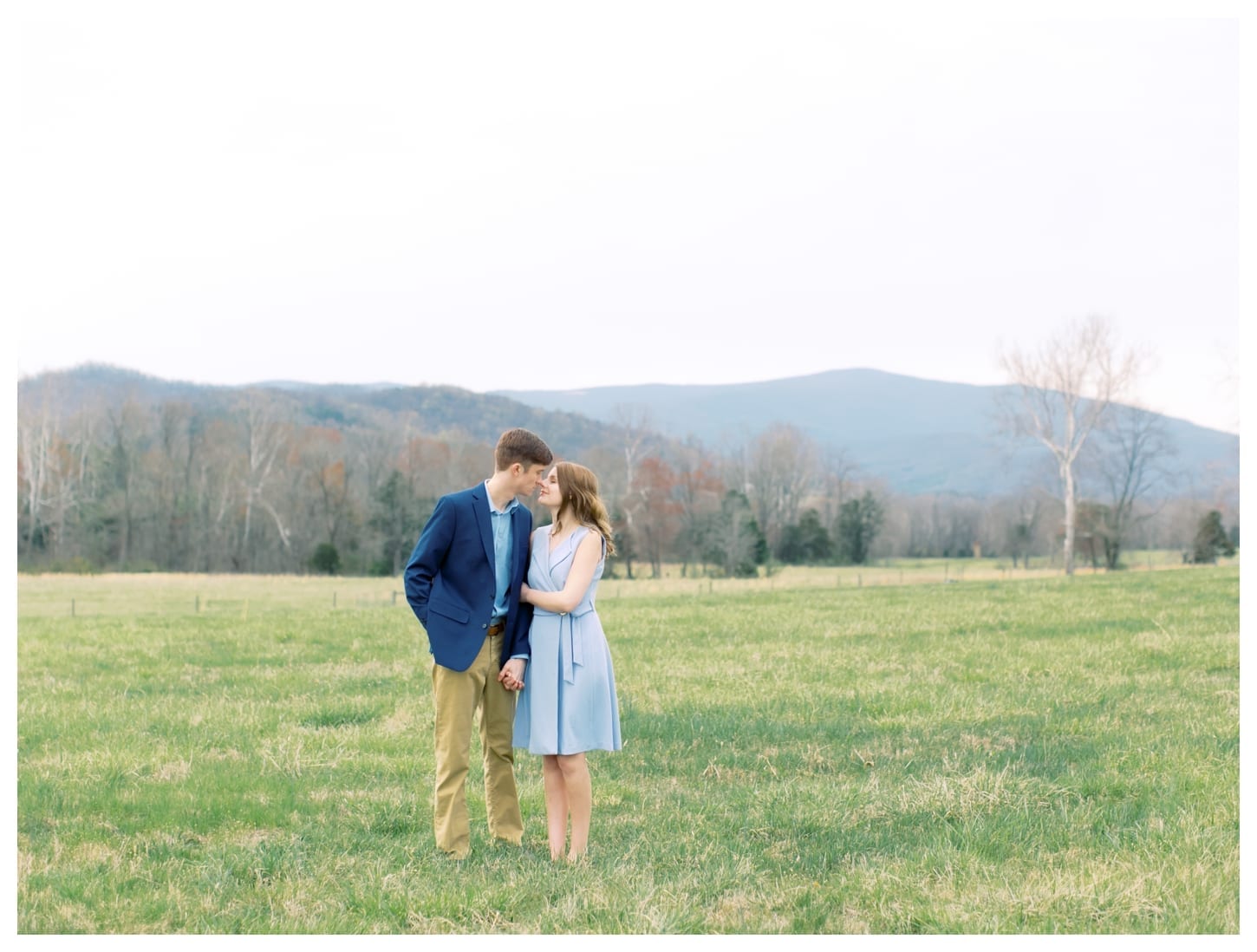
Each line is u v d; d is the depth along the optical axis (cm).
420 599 612
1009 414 6025
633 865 579
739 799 738
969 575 5888
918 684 1212
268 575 6575
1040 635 1667
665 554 7156
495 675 639
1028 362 5953
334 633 1861
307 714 1074
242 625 2030
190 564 7094
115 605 3189
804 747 916
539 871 576
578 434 12094
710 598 2777
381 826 681
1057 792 712
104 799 732
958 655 1438
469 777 823
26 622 2142
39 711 1091
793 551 7912
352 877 571
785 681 1252
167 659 1527
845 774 822
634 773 845
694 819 690
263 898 547
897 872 562
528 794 773
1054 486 6216
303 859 601
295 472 7506
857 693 1155
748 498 7875
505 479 624
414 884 552
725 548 6391
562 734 600
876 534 7956
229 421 7806
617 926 494
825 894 539
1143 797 696
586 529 621
